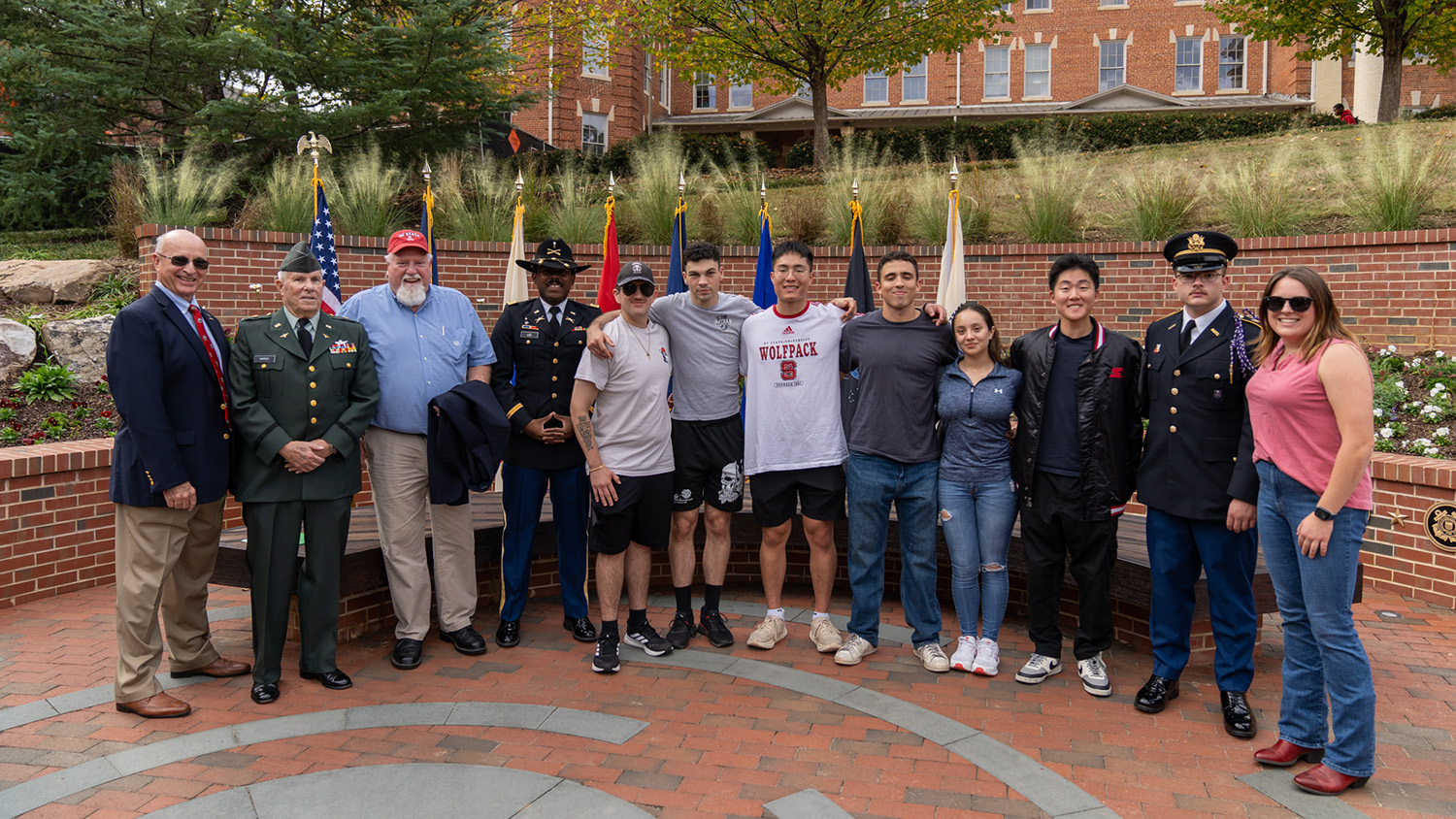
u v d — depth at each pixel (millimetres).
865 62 16281
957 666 4215
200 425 3727
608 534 4199
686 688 3994
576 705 3785
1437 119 14633
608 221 7059
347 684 3992
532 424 4438
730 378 4469
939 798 3025
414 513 4328
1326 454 3080
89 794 3010
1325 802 3014
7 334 7254
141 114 12312
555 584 5578
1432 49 17156
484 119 13672
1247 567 3570
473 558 4555
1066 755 3363
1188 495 3584
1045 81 27281
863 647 4352
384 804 2943
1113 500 3812
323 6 12773
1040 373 3939
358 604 4742
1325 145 12609
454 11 12234
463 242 9523
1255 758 3318
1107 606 3945
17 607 5121
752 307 4527
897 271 4102
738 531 5184
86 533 5504
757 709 3756
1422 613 5016
